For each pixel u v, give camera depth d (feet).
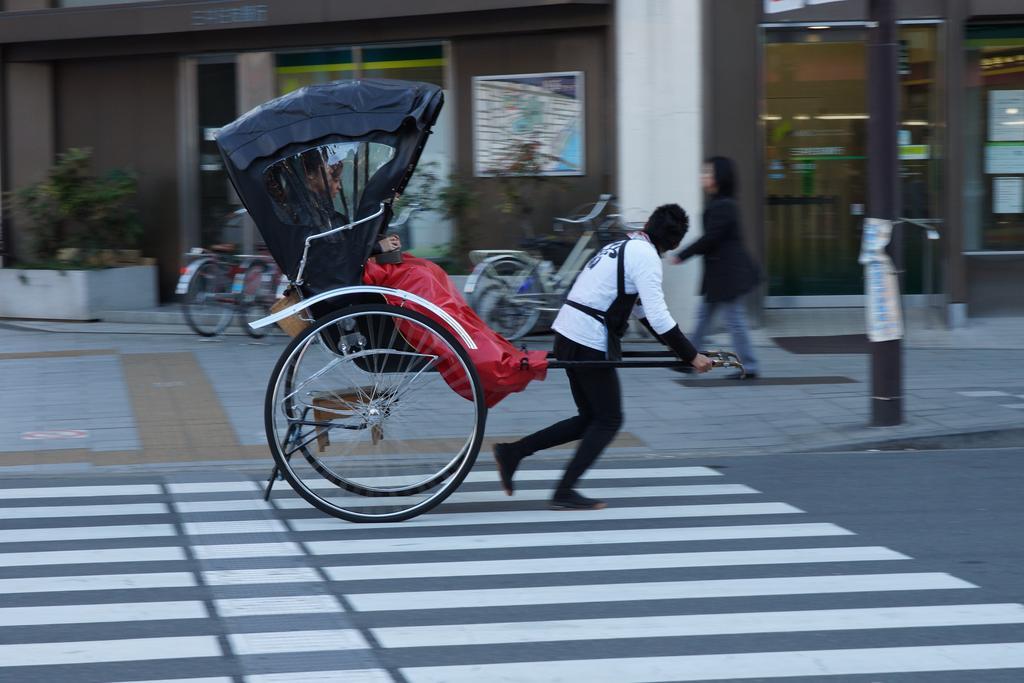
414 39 45.75
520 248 43.04
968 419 29.40
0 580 18.03
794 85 44.52
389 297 21.20
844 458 26.66
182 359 38.81
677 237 21.65
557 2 42.11
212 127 49.06
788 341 41.52
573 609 16.62
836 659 14.76
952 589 17.52
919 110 44.29
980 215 44.32
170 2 46.44
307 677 14.17
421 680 14.07
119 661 14.73
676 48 41.73
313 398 21.13
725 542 19.98
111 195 46.47
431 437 21.62
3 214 49.11
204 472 25.38
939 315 44.11
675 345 21.02
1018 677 14.21
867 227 28.73
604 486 24.04
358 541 20.10
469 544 19.89
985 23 43.06
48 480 24.81
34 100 49.73
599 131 44.21
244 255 43.96
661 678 14.15
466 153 45.93
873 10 28.17
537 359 21.13
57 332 44.47
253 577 18.15
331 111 21.18
